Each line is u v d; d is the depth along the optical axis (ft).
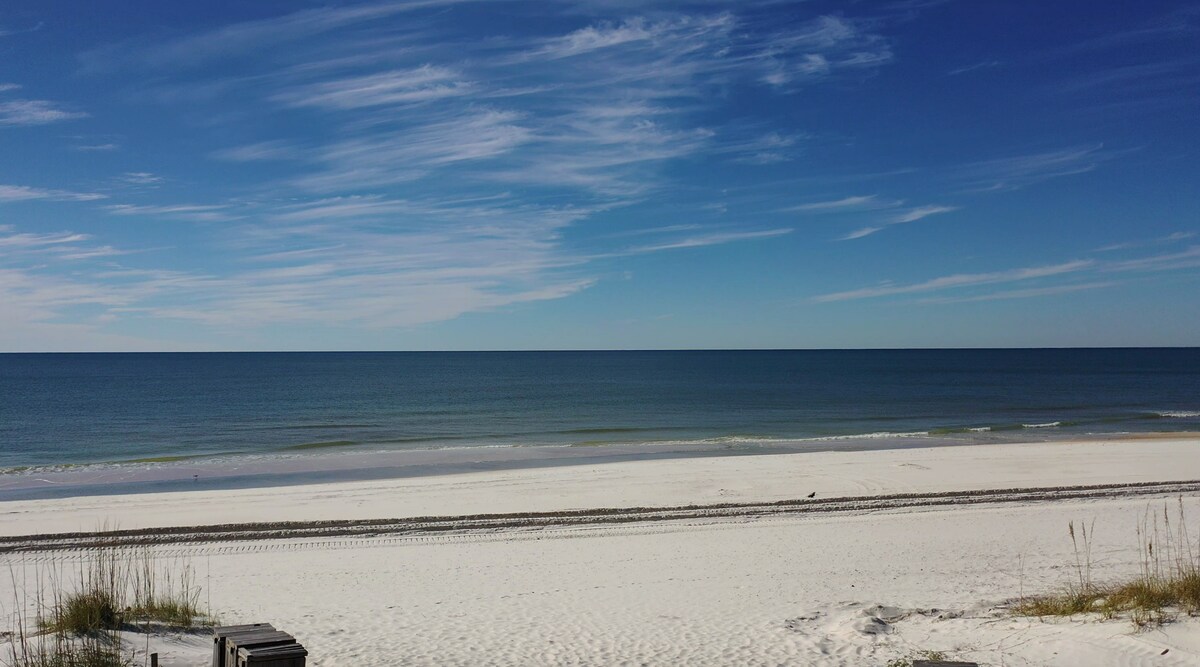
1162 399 211.20
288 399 230.48
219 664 19.95
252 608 36.45
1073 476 82.79
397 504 69.72
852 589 40.22
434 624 32.94
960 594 38.19
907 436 129.39
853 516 61.31
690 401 216.74
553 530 57.57
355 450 116.88
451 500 71.51
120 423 162.81
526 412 185.37
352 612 35.53
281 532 57.16
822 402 209.15
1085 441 118.62
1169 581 31.19
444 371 447.83
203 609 35.60
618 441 126.00
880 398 222.28
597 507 67.87
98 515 65.41
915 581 41.70
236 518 64.23
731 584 41.81
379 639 30.01
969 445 114.01
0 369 464.24
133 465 102.53
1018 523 57.00
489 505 69.10
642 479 82.02
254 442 129.29
